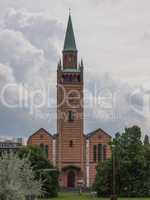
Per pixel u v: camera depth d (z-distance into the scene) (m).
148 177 182.62
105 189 180.25
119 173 181.25
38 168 181.75
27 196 114.31
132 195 180.88
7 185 92.44
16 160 97.56
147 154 188.62
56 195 180.38
